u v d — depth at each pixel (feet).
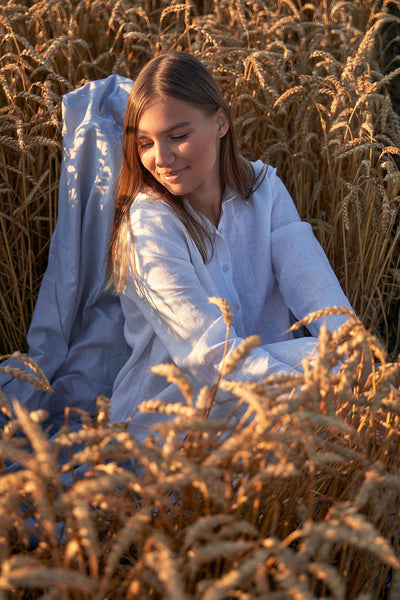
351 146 7.85
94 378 7.11
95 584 2.87
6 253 8.04
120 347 7.17
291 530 4.29
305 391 3.50
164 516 3.46
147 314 6.11
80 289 7.01
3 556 3.22
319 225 8.26
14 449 3.07
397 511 4.21
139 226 6.02
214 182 6.37
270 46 8.78
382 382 3.79
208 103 5.79
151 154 5.87
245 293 6.64
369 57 9.46
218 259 6.36
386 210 7.59
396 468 4.18
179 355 5.77
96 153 6.81
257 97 9.02
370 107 8.71
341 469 4.23
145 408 3.74
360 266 7.98
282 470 3.18
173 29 10.68
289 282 6.62
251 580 3.10
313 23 9.64
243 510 4.02
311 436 3.30
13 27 9.29
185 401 6.03
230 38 9.04
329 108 8.87
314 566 2.82
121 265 6.26
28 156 7.63
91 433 3.36
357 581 4.07
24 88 8.12
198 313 5.74
